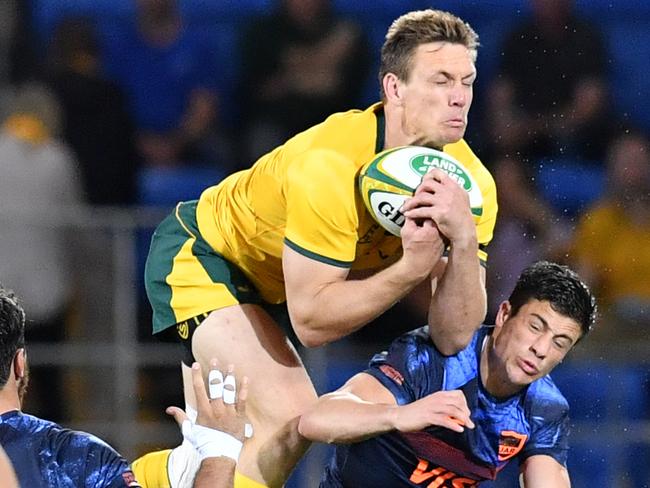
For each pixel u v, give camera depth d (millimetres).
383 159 16531
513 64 35500
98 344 28453
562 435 18109
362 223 17047
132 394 28484
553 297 16844
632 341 30297
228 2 40875
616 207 32750
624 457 28781
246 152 35656
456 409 15930
